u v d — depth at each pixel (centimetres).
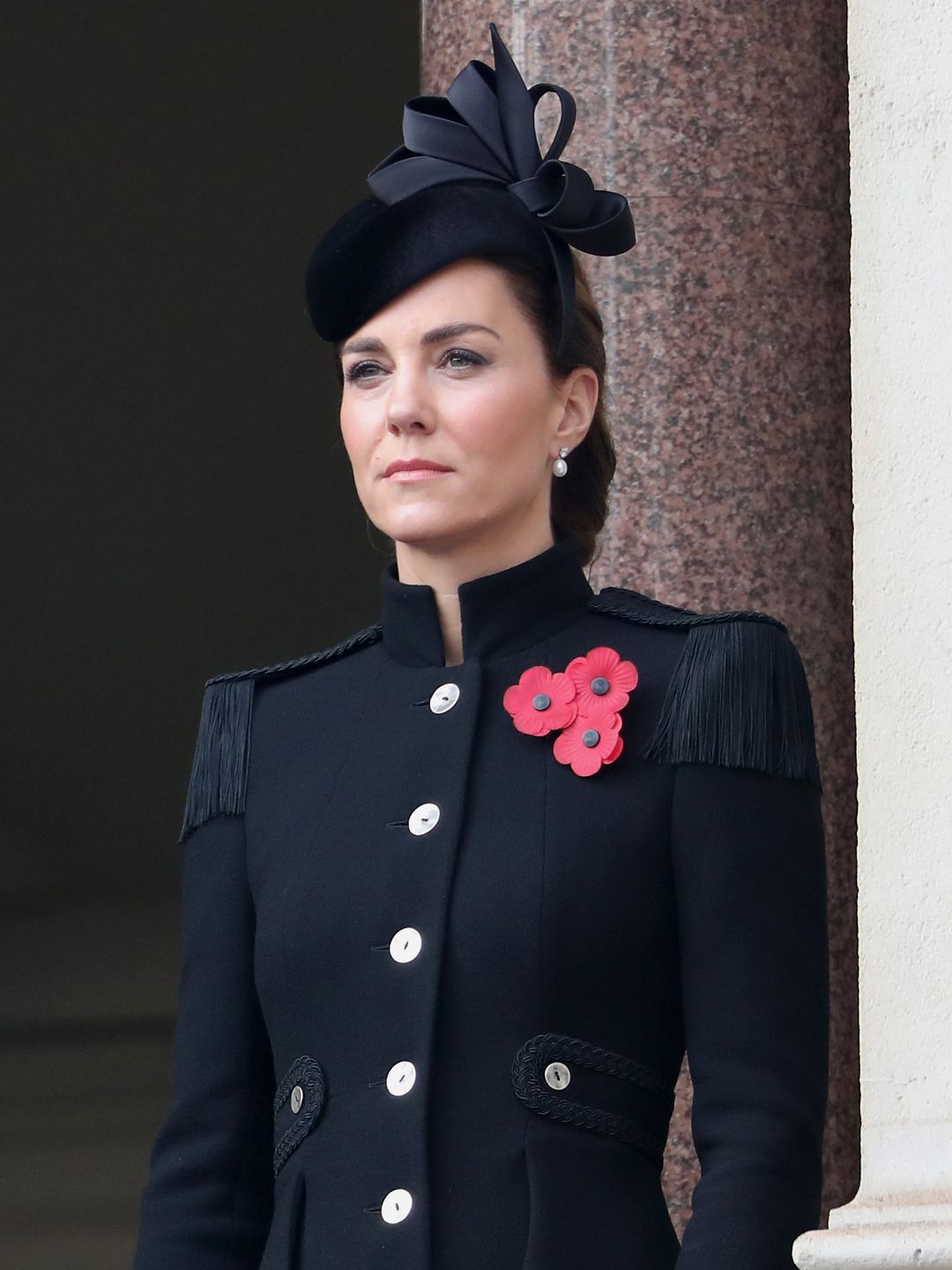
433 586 845
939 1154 859
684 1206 1147
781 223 1246
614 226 834
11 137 6638
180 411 6750
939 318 889
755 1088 757
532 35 1255
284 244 6706
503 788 799
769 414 1237
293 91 6625
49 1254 2300
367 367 825
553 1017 764
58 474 6719
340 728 847
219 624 6762
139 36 6588
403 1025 769
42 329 6706
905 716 883
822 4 1270
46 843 6581
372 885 793
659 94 1238
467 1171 751
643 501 1224
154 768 6681
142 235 6700
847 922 1248
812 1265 820
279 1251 776
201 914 851
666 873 781
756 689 793
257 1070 841
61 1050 3641
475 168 833
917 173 899
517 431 814
